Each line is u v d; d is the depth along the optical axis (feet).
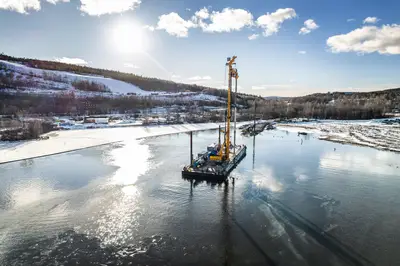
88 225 72.79
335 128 291.58
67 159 144.15
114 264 57.06
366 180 109.40
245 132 264.31
